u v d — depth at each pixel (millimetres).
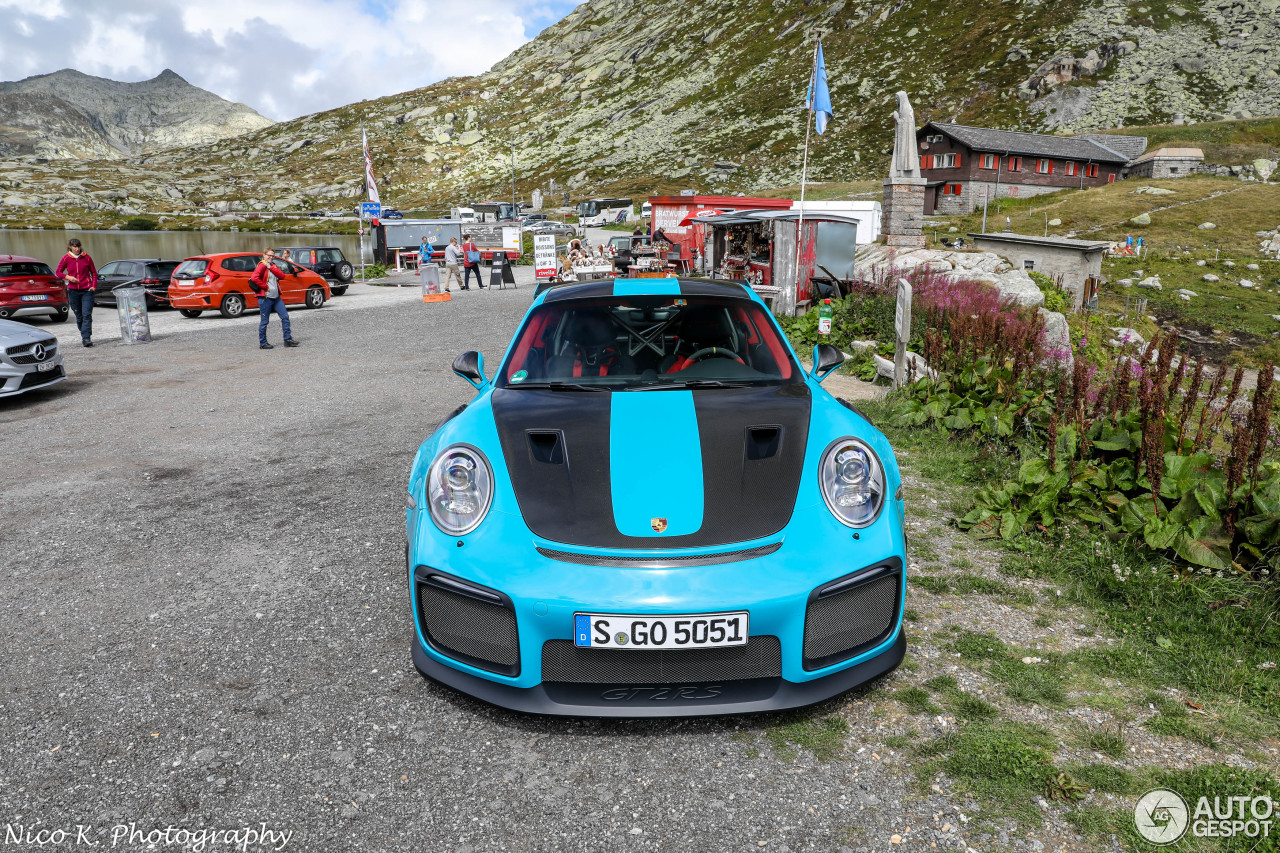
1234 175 61750
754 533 2219
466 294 21375
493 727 2354
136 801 2051
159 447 5859
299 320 15242
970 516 3910
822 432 2617
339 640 2891
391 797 2053
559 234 50844
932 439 5457
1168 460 3686
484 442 2576
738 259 15750
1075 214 49812
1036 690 2469
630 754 2217
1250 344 24359
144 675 2674
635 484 2359
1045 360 6586
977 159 60812
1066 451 4184
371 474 5039
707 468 2426
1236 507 3258
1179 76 90438
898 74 111688
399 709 2449
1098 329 14023
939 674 2582
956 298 9633
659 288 3732
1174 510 3367
